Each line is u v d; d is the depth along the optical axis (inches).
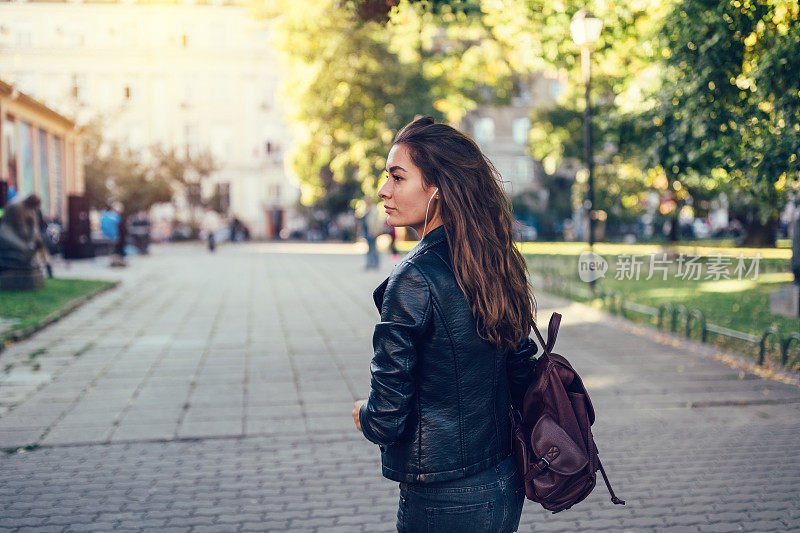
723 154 357.1
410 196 78.5
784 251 952.9
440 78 1064.8
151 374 292.5
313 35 997.2
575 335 382.9
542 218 1943.9
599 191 1000.2
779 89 301.1
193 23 2373.3
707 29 333.4
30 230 555.5
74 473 180.5
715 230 1822.1
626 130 451.5
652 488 170.9
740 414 231.5
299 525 150.4
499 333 76.5
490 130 2316.7
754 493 166.9
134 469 183.6
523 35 487.8
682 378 280.7
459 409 74.9
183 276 781.9
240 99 2411.4
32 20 2295.8
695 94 343.6
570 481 77.8
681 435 210.5
